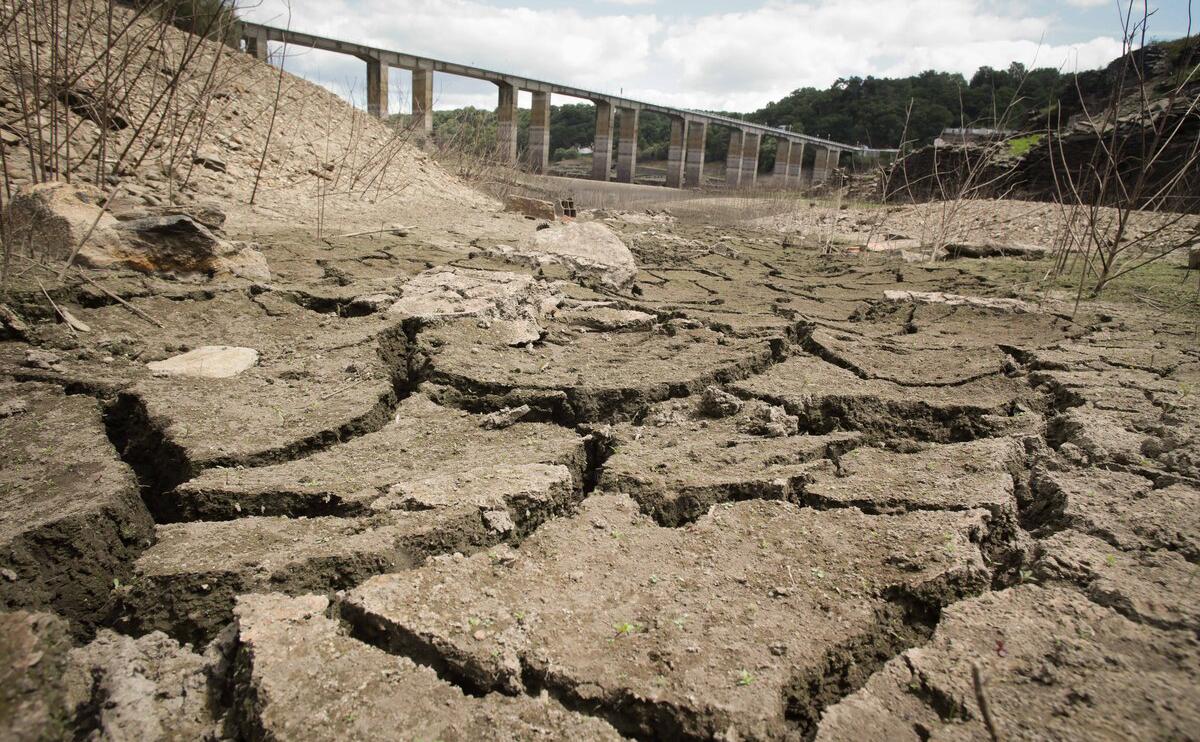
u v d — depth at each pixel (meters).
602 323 5.02
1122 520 2.29
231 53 12.75
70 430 2.80
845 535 2.24
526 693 1.65
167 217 5.11
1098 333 5.33
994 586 2.17
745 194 24.61
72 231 4.85
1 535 2.02
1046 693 1.57
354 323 4.46
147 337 4.07
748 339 4.69
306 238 7.80
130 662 1.79
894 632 1.87
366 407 3.18
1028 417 3.39
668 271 8.40
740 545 2.20
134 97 9.61
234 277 5.37
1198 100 6.78
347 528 2.22
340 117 14.25
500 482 2.47
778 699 1.58
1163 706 1.52
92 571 2.11
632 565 2.09
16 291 4.09
